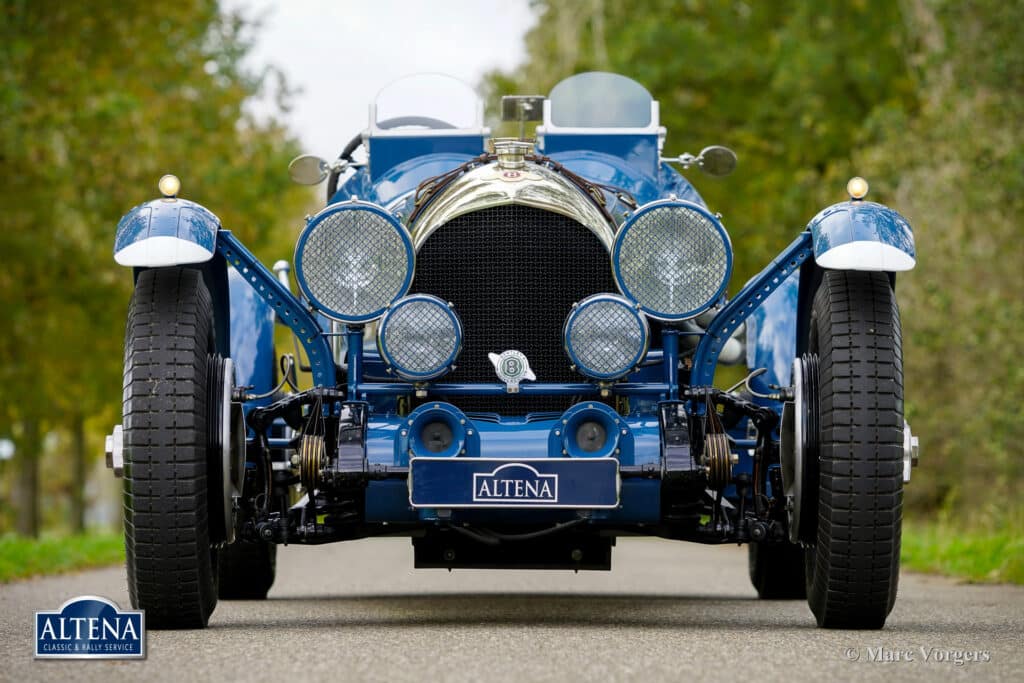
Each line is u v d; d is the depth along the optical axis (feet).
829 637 18.63
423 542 21.72
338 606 25.80
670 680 14.23
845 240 19.36
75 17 67.77
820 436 19.30
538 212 20.39
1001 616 23.11
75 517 91.15
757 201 98.63
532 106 26.73
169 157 69.36
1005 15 57.57
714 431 19.76
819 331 19.69
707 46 100.99
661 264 19.42
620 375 19.39
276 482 20.75
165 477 18.81
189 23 71.87
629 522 19.81
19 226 65.72
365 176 26.30
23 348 69.26
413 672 14.83
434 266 20.38
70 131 65.57
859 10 98.73
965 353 56.18
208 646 17.37
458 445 19.35
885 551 19.07
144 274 19.75
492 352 20.33
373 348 21.25
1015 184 54.49
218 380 19.45
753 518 20.43
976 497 55.72
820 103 96.58
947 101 59.31
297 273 19.31
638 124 26.30
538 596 29.22
